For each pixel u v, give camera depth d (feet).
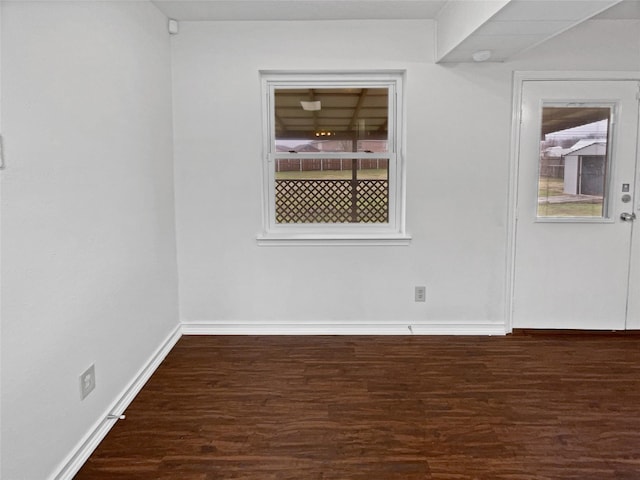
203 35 10.18
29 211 5.10
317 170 11.00
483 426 7.04
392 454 6.36
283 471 6.00
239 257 10.85
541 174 10.68
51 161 5.51
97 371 6.71
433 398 7.90
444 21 9.43
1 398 4.66
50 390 5.50
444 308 11.02
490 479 5.84
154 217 9.21
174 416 7.34
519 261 10.91
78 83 6.16
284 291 10.99
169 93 10.12
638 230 10.78
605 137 10.59
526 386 8.33
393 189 11.01
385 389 8.23
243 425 7.08
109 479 5.86
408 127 10.43
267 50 10.23
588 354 9.77
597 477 5.87
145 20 8.69
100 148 6.81
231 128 10.44
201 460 6.23
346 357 9.68
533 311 11.07
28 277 5.09
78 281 6.16
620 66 10.28
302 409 7.55
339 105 10.84
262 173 10.75
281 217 11.12
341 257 10.88
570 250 10.86
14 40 4.85
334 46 10.21
